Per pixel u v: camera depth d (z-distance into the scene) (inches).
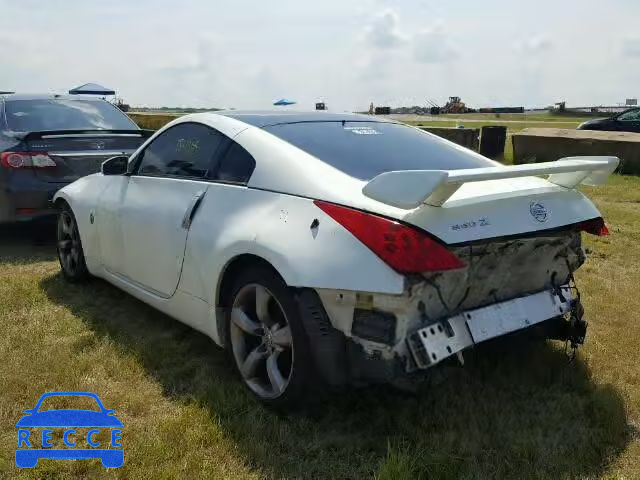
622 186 400.2
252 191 116.0
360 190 102.3
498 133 532.4
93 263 170.2
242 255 111.5
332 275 94.7
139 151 155.2
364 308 95.0
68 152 223.3
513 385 120.9
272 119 134.9
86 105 268.7
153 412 112.2
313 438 103.7
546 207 108.1
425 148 130.5
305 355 102.1
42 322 151.8
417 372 96.7
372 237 93.4
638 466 97.2
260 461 96.8
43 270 200.8
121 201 152.9
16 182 215.8
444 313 99.8
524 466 96.0
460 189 106.3
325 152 117.2
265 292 110.0
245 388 117.9
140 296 149.8
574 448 101.2
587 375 126.0
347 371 100.9
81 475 94.0
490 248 99.7
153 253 139.8
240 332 118.9
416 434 103.9
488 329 102.7
